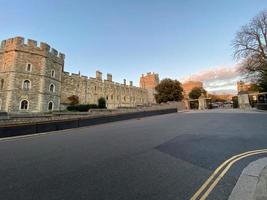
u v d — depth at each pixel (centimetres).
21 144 827
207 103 4447
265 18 2652
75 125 1462
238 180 387
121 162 528
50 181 405
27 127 1153
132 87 6694
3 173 457
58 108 3750
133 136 941
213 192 340
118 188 365
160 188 361
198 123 1369
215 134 911
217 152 604
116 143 787
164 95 4209
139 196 330
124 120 1962
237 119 1524
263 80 2983
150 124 1440
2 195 345
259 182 371
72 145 772
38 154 634
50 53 3603
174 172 442
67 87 4181
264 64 2539
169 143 754
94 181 400
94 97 4950
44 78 3384
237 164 485
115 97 5775
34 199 328
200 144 718
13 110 2962
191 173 433
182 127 1193
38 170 475
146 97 7425
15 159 577
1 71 3189
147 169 467
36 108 3228
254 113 2092
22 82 3109
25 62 3189
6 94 3022
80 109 3478
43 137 1026
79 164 518
